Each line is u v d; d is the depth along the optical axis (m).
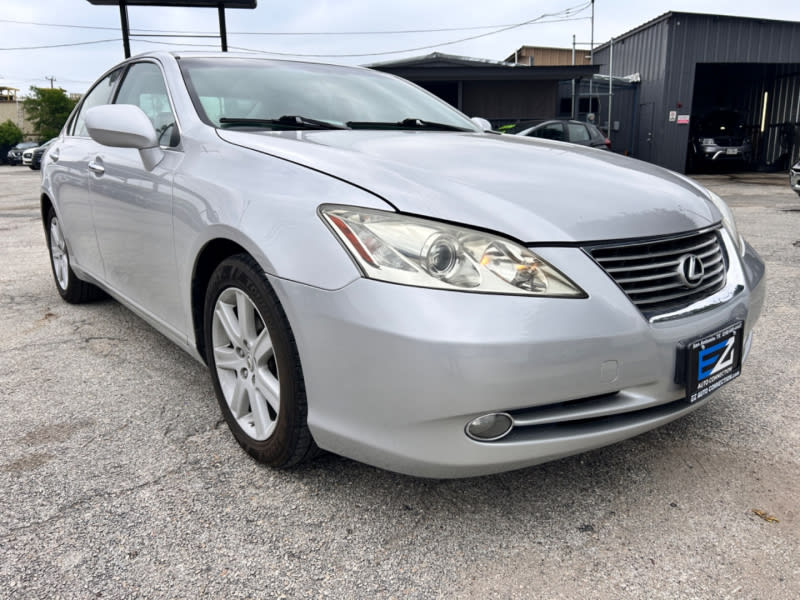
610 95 18.11
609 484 1.89
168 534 1.64
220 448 2.09
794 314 3.60
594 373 1.49
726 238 1.96
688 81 17.50
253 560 1.54
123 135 2.20
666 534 1.65
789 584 1.46
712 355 1.70
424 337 1.40
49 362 2.86
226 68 2.60
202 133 2.18
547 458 1.58
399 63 17.83
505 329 1.41
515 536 1.65
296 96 2.54
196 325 2.17
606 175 1.93
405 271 1.45
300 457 1.81
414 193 1.58
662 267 1.67
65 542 1.60
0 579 1.46
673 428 2.24
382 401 1.49
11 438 2.15
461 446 1.48
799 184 8.59
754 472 1.95
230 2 12.12
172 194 2.12
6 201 10.69
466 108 17.86
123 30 11.98
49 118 51.84
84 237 3.11
